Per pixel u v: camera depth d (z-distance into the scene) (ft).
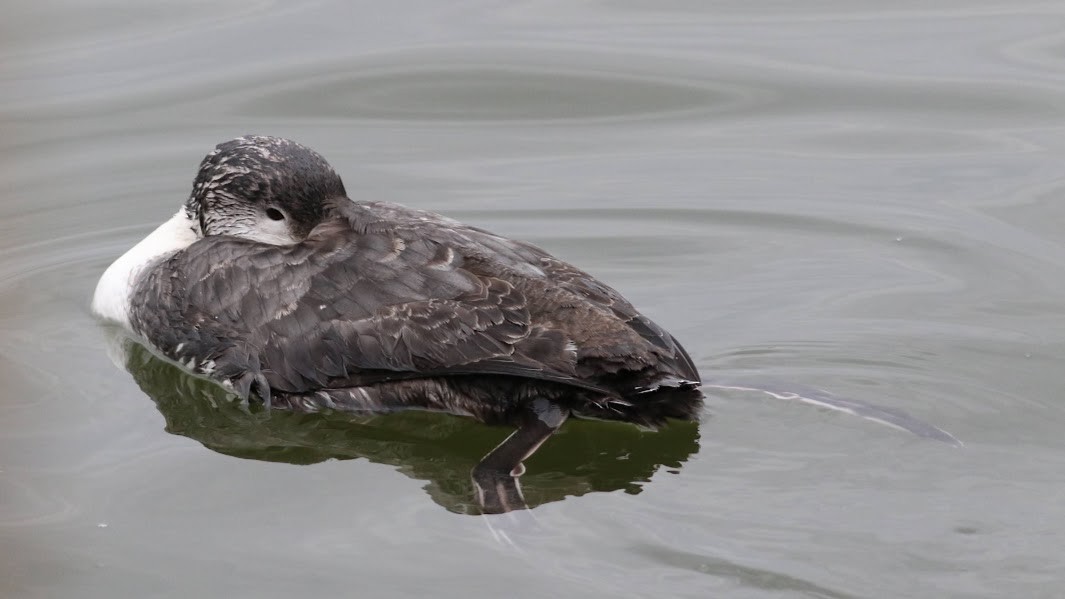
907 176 51.42
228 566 30.96
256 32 61.98
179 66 58.80
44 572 30.86
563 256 46.57
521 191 50.93
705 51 60.39
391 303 35.76
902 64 58.85
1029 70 57.77
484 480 33.12
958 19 62.80
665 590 29.27
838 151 53.31
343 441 37.40
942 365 38.88
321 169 39.32
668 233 48.01
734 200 50.03
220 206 40.52
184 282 39.09
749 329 41.39
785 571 29.68
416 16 63.93
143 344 41.01
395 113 56.29
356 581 30.22
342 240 37.42
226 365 37.93
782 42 61.11
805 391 36.73
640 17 64.08
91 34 61.41
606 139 54.95
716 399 36.65
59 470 35.19
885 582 29.30
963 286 43.86
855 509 31.94
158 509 33.40
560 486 33.78
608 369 34.01
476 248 36.55
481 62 59.62
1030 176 50.93
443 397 35.99
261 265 37.88
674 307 43.09
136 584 30.42
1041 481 32.89
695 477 33.53
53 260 47.29
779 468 33.78
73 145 53.62
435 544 31.48
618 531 31.37
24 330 42.78
